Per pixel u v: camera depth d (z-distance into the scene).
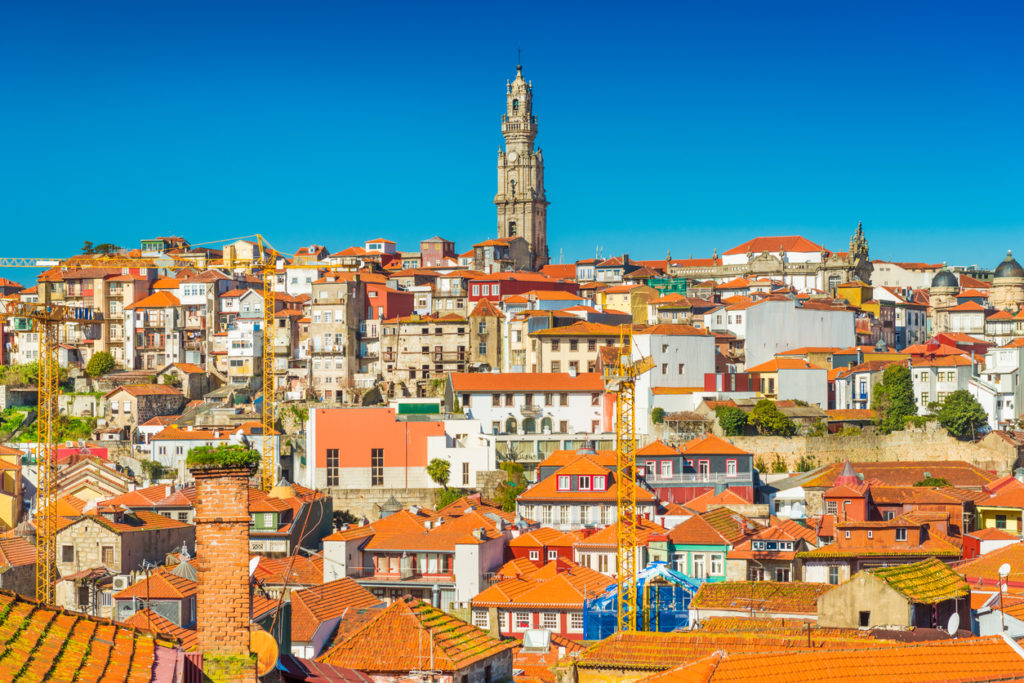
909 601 79.81
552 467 185.75
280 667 52.41
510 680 77.88
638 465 183.25
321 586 107.62
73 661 38.31
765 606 91.62
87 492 194.25
